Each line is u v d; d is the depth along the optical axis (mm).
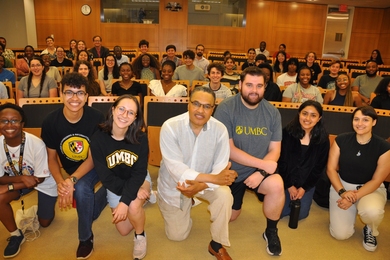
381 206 2061
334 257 2051
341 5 11391
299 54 11836
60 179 1937
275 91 3746
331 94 3822
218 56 7879
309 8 11453
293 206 2252
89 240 1965
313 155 2248
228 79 4809
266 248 2100
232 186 2227
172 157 1814
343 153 2199
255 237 2246
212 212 1866
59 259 1935
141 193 1858
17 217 2125
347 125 2758
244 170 2162
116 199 1940
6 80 4406
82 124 1979
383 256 2080
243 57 8094
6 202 1900
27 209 2314
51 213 2215
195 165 1884
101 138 1801
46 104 2580
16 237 1999
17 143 1903
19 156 1925
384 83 3387
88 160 1941
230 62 4844
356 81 4930
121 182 1856
